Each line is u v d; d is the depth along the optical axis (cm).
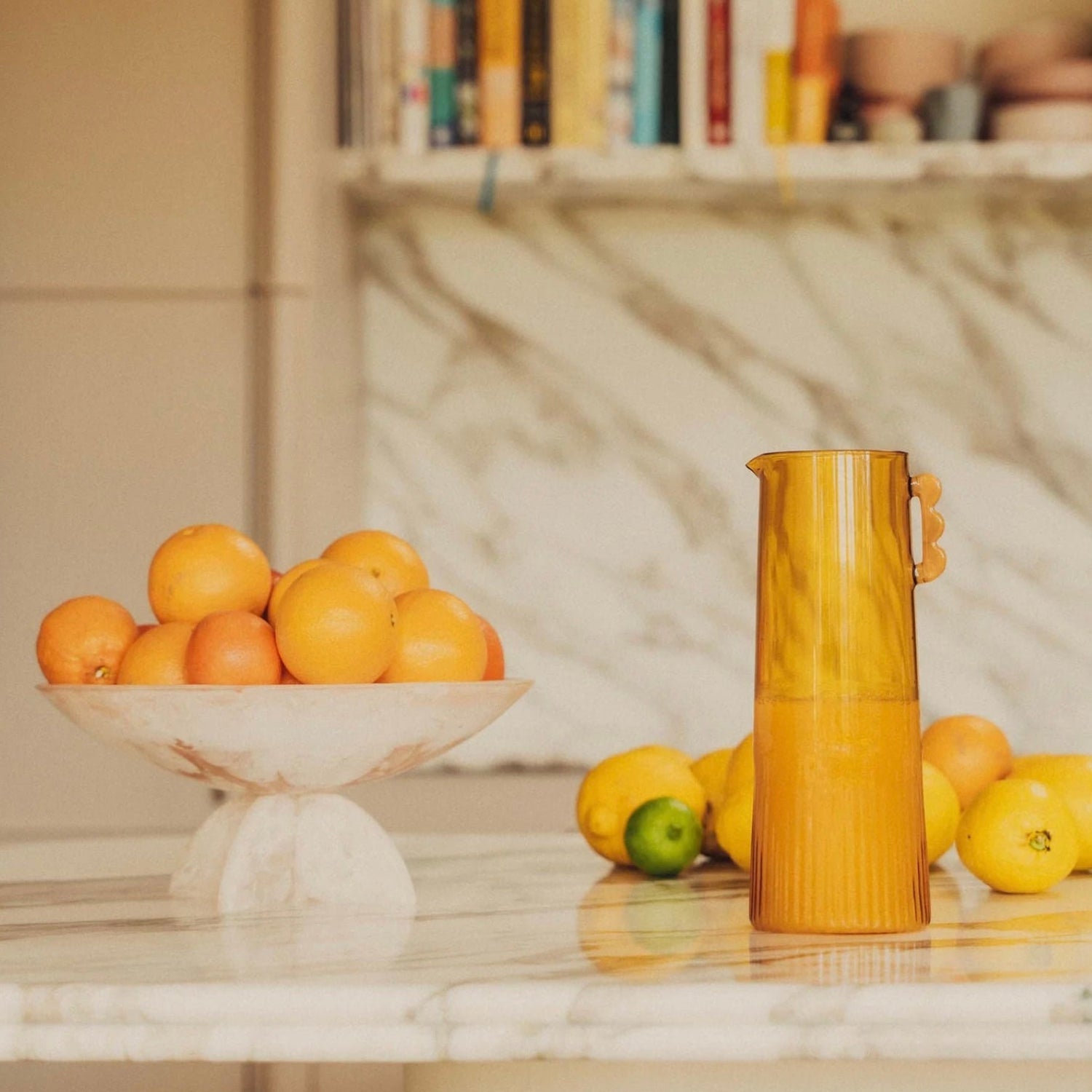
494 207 222
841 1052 53
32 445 183
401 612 80
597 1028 54
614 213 222
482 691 75
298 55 180
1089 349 217
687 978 57
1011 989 54
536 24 195
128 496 183
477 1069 62
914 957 61
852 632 68
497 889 85
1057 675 217
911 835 69
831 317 220
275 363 180
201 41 182
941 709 219
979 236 218
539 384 222
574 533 222
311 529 181
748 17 192
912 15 220
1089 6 217
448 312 223
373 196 213
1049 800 82
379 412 223
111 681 82
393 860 79
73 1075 151
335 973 58
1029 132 191
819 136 194
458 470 223
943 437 219
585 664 221
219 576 81
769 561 71
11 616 183
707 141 194
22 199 184
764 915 69
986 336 218
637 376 222
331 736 73
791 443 220
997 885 82
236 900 76
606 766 94
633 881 89
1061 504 218
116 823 182
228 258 182
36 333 183
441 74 196
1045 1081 57
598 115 195
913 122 193
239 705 71
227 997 55
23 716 183
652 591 221
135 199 183
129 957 62
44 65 184
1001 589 218
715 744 220
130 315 183
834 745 68
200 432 182
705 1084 59
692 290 221
